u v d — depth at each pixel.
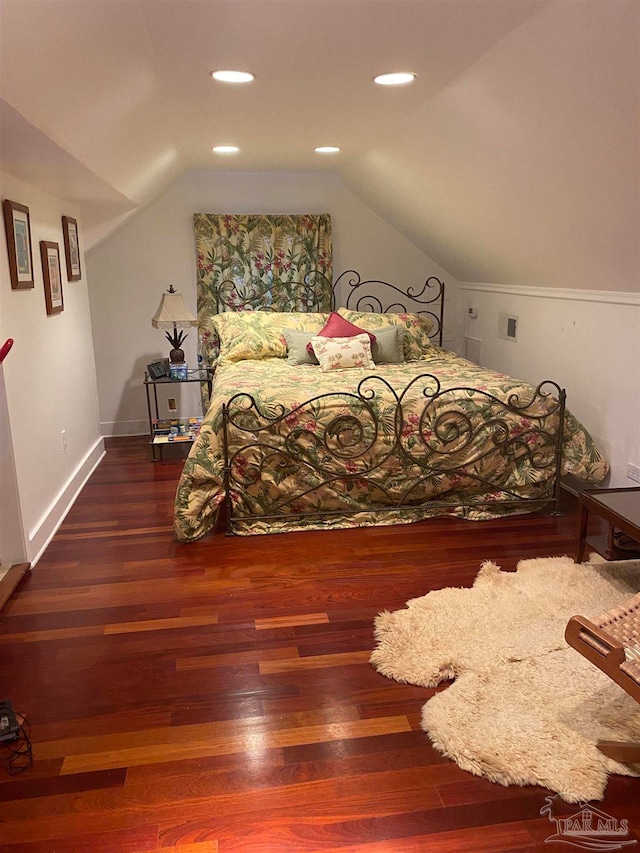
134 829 1.53
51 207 3.47
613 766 1.70
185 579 2.71
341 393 3.18
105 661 2.17
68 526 3.28
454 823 1.55
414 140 3.31
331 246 4.97
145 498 3.68
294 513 3.22
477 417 3.22
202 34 2.00
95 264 4.73
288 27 1.96
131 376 4.98
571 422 3.33
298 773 1.69
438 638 2.24
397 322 4.48
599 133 2.26
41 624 2.39
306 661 2.16
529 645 2.20
